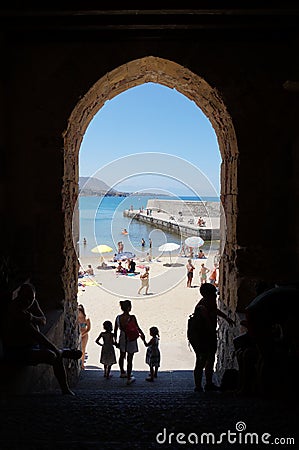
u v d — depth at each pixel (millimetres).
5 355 3764
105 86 6422
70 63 5848
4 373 3635
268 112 5906
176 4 4742
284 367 3461
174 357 7801
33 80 5844
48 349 3873
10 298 4277
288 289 3344
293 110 5805
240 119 5898
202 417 2721
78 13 4789
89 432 2379
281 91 5891
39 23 5270
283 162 5922
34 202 5891
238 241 5961
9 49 5820
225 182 6711
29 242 5910
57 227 5902
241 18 5199
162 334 9070
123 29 5562
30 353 3791
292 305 3291
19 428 2430
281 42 5855
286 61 5871
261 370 3521
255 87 5891
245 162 5914
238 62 5891
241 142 5906
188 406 3088
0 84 5656
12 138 5871
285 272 5930
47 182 5875
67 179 6129
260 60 5887
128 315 6504
